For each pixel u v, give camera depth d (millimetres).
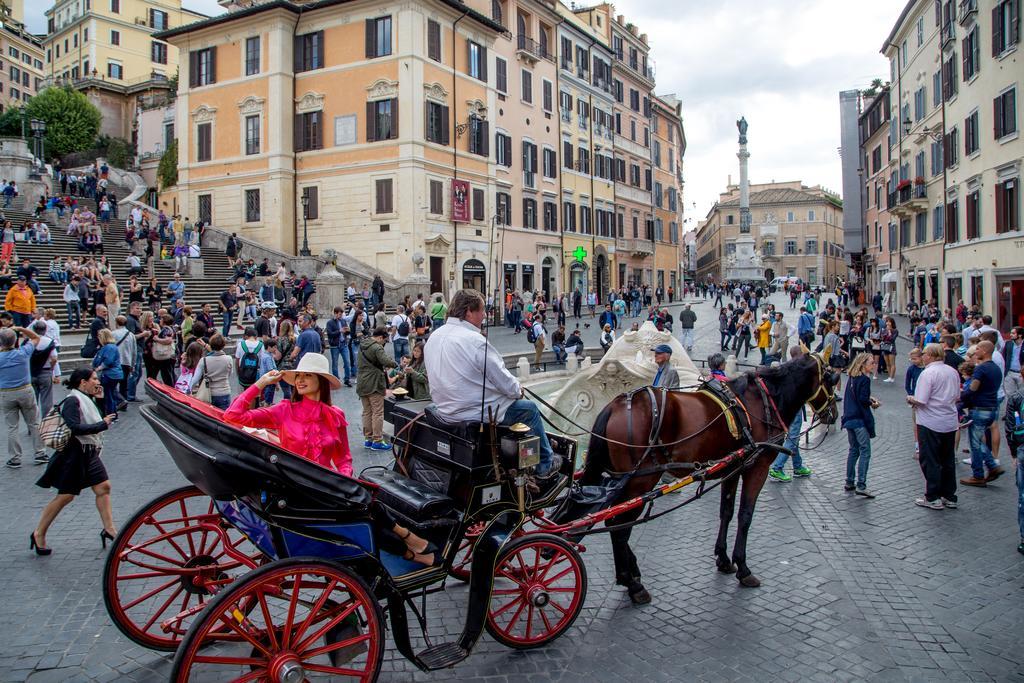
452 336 5746
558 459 6277
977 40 31469
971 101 32500
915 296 44281
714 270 129500
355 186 36719
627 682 5219
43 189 37812
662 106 70875
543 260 48000
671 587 6969
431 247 36500
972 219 32562
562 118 50625
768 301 57969
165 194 49406
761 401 7277
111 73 70625
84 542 7648
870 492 10344
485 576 5230
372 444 12500
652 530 8672
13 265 24156
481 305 5883
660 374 9961
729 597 6730
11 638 5598
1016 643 5863
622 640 5879
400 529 5191
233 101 39375
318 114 37969
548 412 11469
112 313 21891
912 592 6844
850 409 10289
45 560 7141
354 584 4562
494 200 41188
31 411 10594
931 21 39938
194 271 30391
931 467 9469
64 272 24484
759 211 119812
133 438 12492
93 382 7340
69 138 57969
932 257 40250
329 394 5891
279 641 5227
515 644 5605
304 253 34219
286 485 4449
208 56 40281
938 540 8289
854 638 5926
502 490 5652
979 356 10680
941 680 5312
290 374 5668
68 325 21750
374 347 12250
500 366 5715
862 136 62969
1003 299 29328
